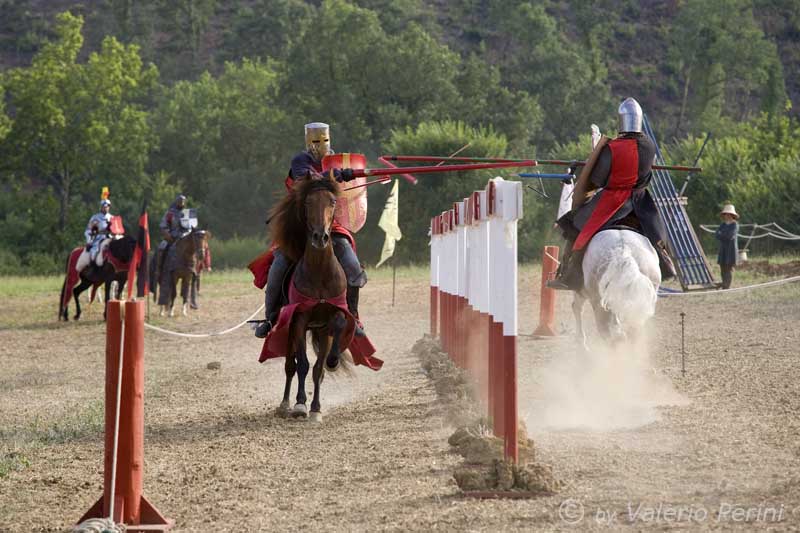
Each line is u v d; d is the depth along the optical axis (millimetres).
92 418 11391
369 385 12977
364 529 6117
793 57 129000
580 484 6898
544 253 16969
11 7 147500
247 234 73875
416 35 73875
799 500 6141
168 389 13602
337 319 10320
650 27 135625
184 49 137875
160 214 76938
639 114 10227
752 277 28047
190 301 29016
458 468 7645
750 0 132250
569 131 95000
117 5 144000
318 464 8242
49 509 7285
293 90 75562
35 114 74562
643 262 9430
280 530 6285
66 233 75688
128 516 6520
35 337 22844
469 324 12828
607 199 10062
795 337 14898
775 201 41375
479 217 10695
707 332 16344
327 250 10102
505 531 5855
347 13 75375
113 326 6469
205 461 8672
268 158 83188
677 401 10125
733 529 5637
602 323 9719
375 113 73938
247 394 12867
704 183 46938
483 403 10523
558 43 110938
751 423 8719
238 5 151750
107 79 76438
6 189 93000
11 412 12391
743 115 116812
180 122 86250
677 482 6816
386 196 55938
